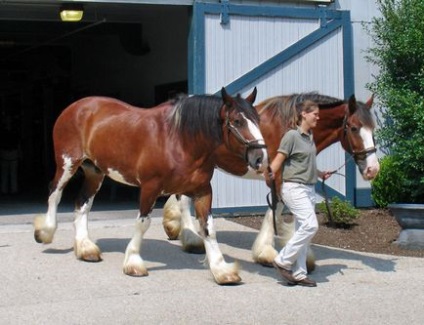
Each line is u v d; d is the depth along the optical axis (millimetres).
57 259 8812
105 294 7352
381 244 10258
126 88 16797
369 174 7855
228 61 12172
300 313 6789
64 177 9016
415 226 9945
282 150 7508
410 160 11711
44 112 19953
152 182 7938
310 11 12711
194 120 7688
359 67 13180
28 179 19844
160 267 8539
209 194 7988
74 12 11859
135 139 8070
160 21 14914
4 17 13953
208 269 8422
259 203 12430
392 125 12484
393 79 12656
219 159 8406
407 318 6680
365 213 12578
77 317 6574
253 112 7387
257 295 7379
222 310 6848
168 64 14695
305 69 12719
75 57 19531
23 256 8969
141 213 8039
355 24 13125
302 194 7523
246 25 12273
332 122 8195
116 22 15516
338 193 12938
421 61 12367
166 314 6699
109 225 11188
